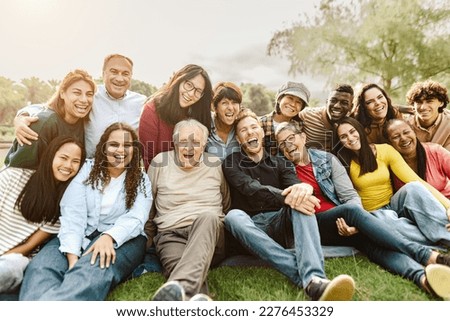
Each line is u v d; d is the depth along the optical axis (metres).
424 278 2.04
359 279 2.17
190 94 2.60
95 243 2.04
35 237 2.28
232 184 2.41
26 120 2.38
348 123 2.66
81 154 2.34
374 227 2.19
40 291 1.90
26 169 2.35
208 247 1.98
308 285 1.94
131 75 2.66
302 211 2.08
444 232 2.38
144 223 2.25
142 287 2.11
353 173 2.66
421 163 2.76
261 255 2.10
